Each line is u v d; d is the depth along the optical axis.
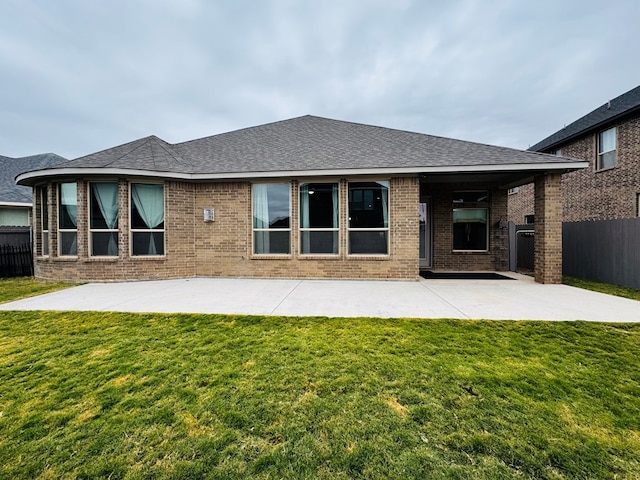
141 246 9.10
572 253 10.03
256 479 1.97
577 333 4.48
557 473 2.00
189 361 3.63
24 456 2.17
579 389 2.99
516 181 10.66
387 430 2.41
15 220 14.49
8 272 10.67
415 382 3.12
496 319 5.10
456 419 2.54
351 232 9.22
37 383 3.15
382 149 9.87
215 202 9.59
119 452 2.20
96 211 8.98
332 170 8.74
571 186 14.94
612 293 7.28
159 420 2.54
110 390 3.01
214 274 9.65
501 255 11.16
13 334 4.57
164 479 1.96
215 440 2.31
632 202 11.83
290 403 2.78
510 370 3.37
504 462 2.09
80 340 4.33
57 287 8.14
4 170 17.25
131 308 5.90
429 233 11.47
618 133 12.40
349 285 8.29
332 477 1.98
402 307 5.92
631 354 3.79
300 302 6.34
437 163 8.49
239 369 3.42
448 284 8.44
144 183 9.11
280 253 9.50
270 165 9.32
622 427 2.44
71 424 2.51
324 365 3.50
